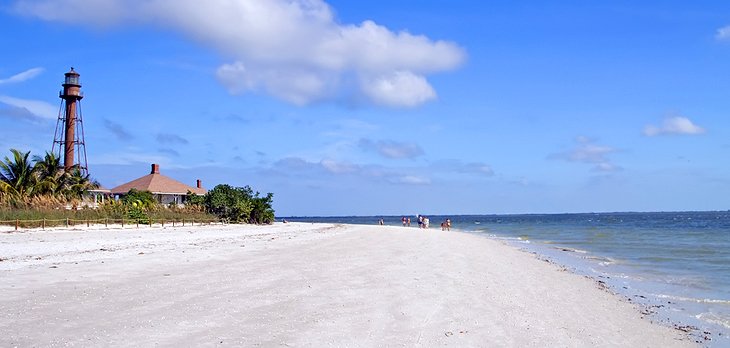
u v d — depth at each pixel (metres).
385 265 20.20
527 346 9.76
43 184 49.50
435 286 15.48
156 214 54.28
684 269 24.53
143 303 11.56
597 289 18.11
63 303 11.31
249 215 69.00
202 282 14.65
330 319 10.71
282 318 10.65
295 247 28.33
